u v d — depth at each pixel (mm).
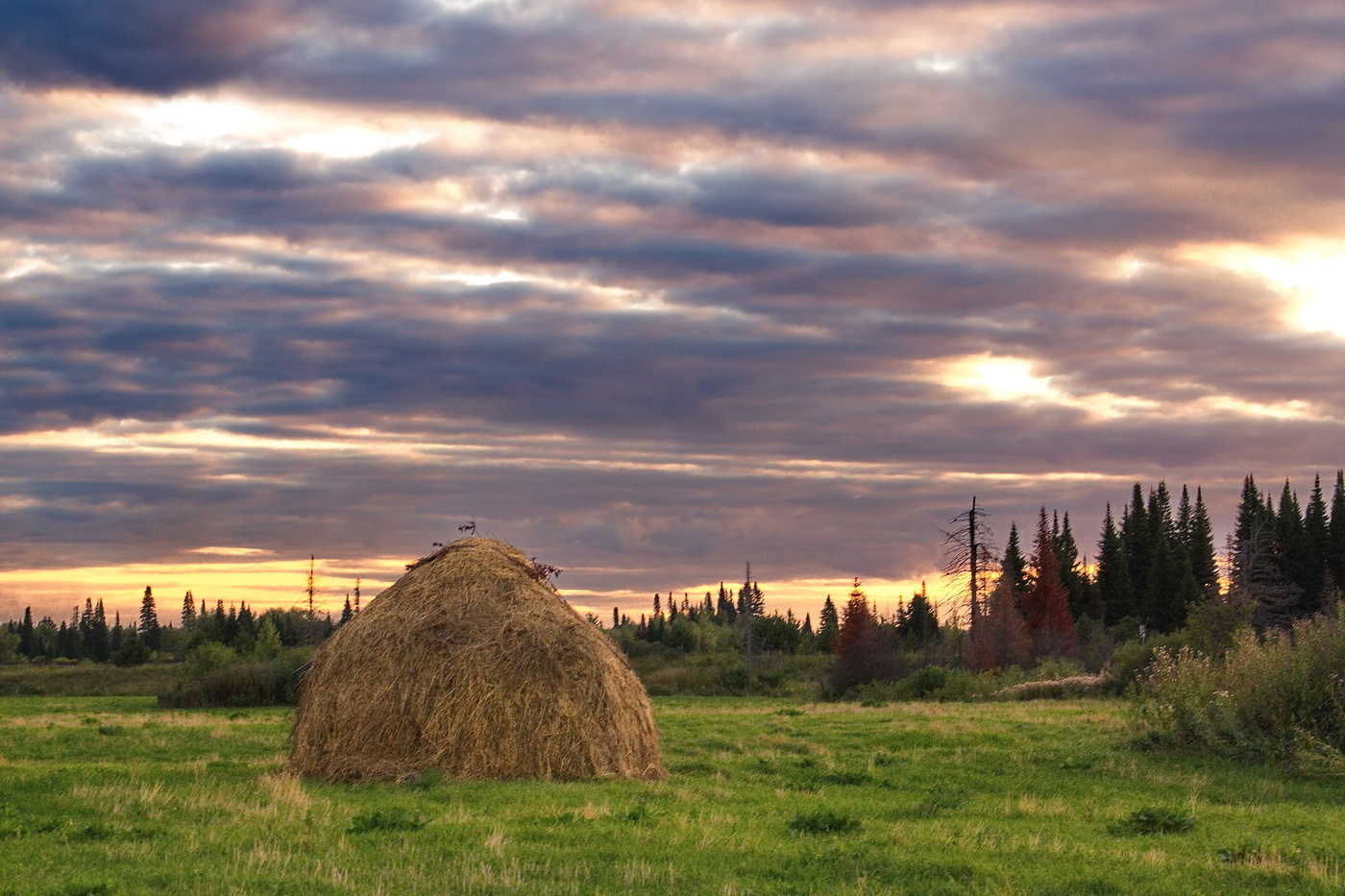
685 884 9898
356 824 12484
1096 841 12320
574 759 17766
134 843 11547
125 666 95438
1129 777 18547
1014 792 16906
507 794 15312
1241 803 16141
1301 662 20922
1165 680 23219
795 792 16734
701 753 23281
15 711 47281
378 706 17781
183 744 26906
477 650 18047
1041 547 78312
